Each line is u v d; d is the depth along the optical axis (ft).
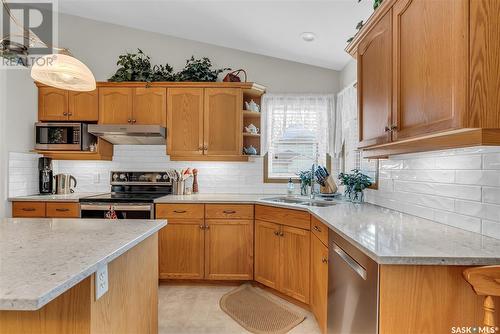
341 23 8.06
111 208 8.96
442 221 5.14
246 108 10.48
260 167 11.06
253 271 8.95
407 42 4.48
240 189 11.05
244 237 8.95
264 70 11.16
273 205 8.25
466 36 3.24
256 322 6.92
